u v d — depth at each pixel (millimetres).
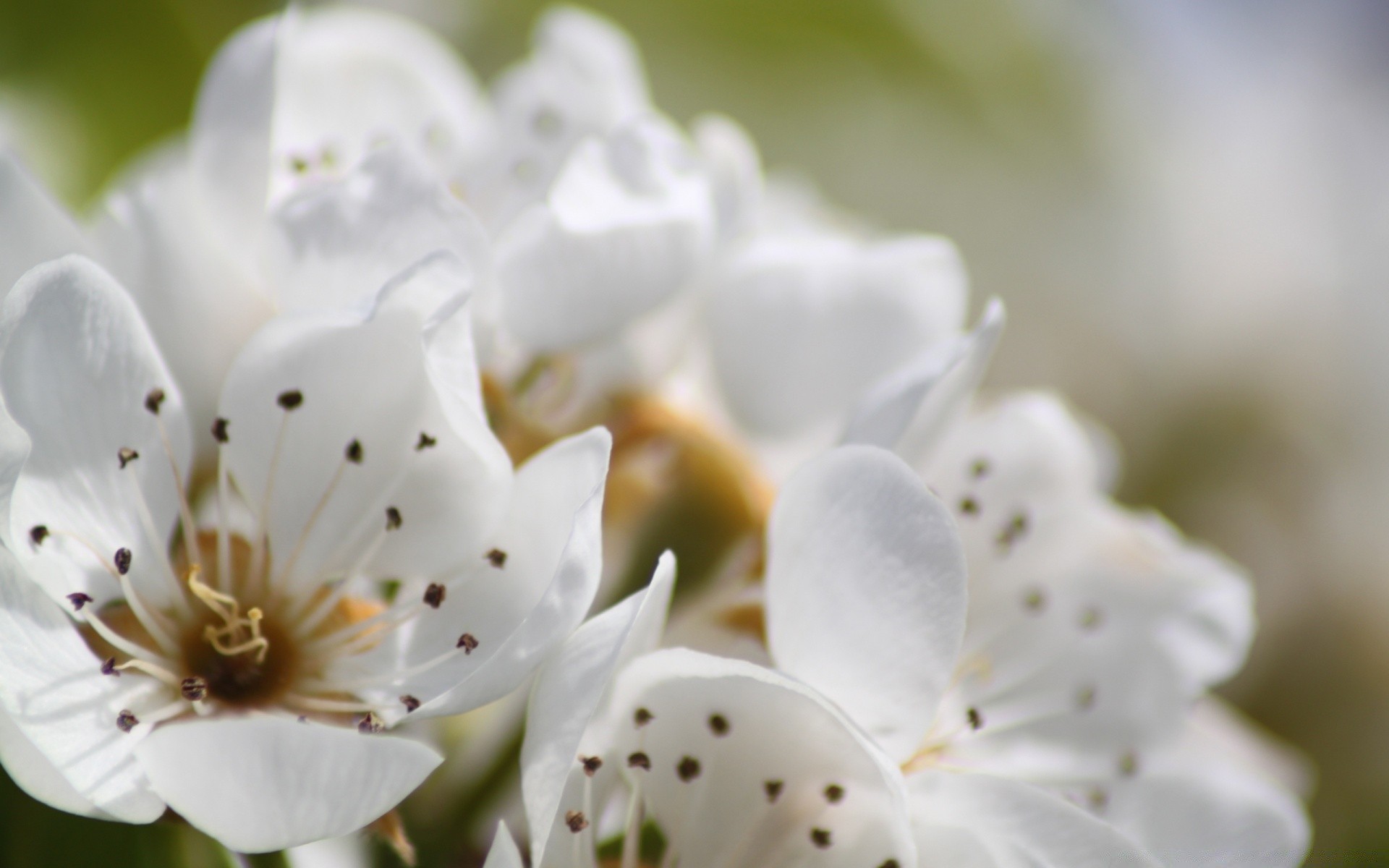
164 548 198
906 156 288
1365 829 280
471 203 219
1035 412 219
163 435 197
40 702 188
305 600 200
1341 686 293
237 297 206
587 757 193
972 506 217
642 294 206
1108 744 216
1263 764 233
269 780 185
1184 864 212
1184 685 218
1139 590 218
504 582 197
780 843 195
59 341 192
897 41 270
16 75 235
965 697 214
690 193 208
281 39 203
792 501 195
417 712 190
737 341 218
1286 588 306
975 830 192
